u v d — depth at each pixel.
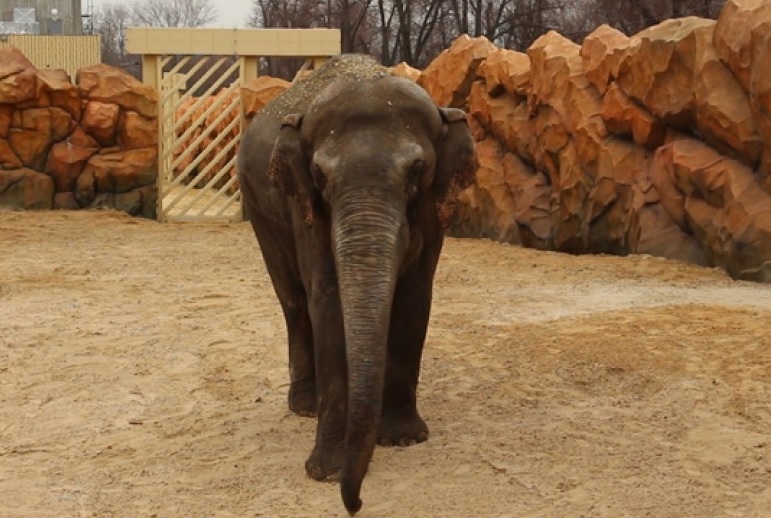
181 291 12.49
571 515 5.52
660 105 14.09
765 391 7.68
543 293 11.93
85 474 6.29
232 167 22.95
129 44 21.47
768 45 12.05
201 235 18.78
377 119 5.45
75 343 9.67
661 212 14.46
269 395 7.95
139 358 9.12
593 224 15.51
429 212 5.84
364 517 5.48
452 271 13.91
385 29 36.03
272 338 9.84
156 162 21.52
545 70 16.56
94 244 17.08
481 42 18.98
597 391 7.90
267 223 7.02
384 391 6.53
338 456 5.98
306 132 5.63
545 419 7.19
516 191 17.33
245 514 5.56
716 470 6.20
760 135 12.54
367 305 4.99
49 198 21.06
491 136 18.64
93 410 7.66
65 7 49.94
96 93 21.12
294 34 21.80
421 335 6.41
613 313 10.46
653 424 7.07
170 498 5.84
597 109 15.57
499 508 5.60
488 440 6.70
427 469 6.14
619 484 5.95
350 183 5.24
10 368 8.80
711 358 8.53
